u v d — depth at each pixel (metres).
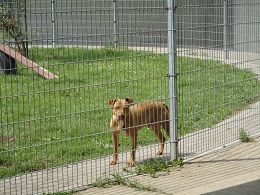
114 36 9.20
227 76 11.20
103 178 8.50
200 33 9.80
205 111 10.59
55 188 8.16
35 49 8.63
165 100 9.72
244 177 8.59
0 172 8.55
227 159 9.46
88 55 8.71
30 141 9.55
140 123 9.16
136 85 10.84
